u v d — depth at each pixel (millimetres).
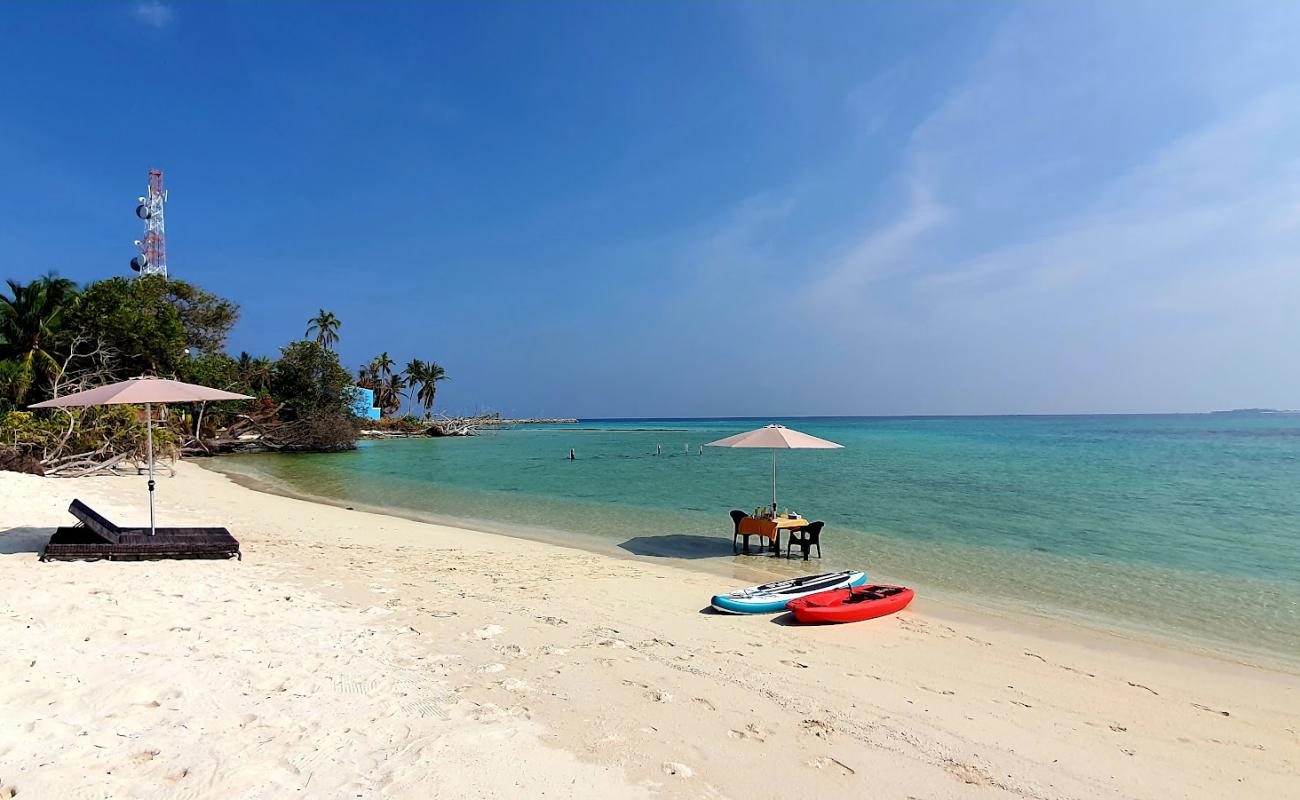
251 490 23047
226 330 52375
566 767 3805
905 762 4270
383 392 96688
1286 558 12594
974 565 12031
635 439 83000
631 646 6293
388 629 6285
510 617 7055
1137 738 4965
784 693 5348
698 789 3699
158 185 63594
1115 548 13578
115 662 4891
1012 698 5660
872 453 46562
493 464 39125
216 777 3410
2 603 6199
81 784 3242
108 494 17844
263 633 5852
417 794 3377
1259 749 4863
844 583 9281
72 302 36156
